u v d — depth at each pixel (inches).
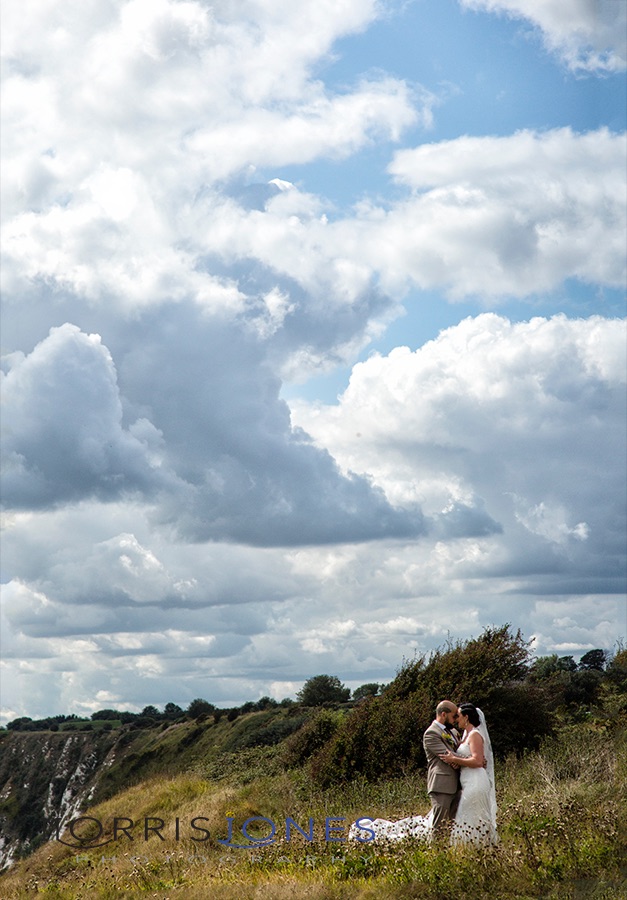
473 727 410.6
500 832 410.9
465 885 331.0
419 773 677.3
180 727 2694.4
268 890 356.5
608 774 515.8
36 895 500.1
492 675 730.8
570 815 394.0
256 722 2046.0
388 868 360.5
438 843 374.6
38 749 3238.2
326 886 350.6
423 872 343.0
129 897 433.1
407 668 776.9
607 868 340.2
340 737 733.9
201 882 418.3
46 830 2736.2
